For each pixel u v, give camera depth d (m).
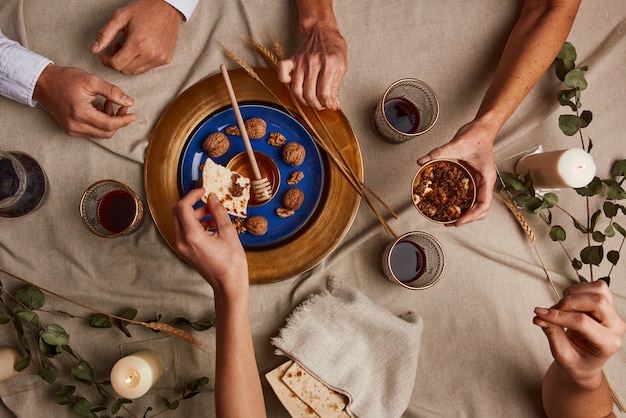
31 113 0.93
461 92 0.96
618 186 0.92
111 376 0.83
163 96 0.94
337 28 0.91
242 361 0.78
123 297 0.91
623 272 0.95
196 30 0.95
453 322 0.93
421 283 0.91
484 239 0.94
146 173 0.89
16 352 0.89
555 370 0.86
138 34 0.87
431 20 0.96
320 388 0.87
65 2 0.94
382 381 0.88
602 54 0.97
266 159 0.92
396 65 0.96
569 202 0.96
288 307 0.92
